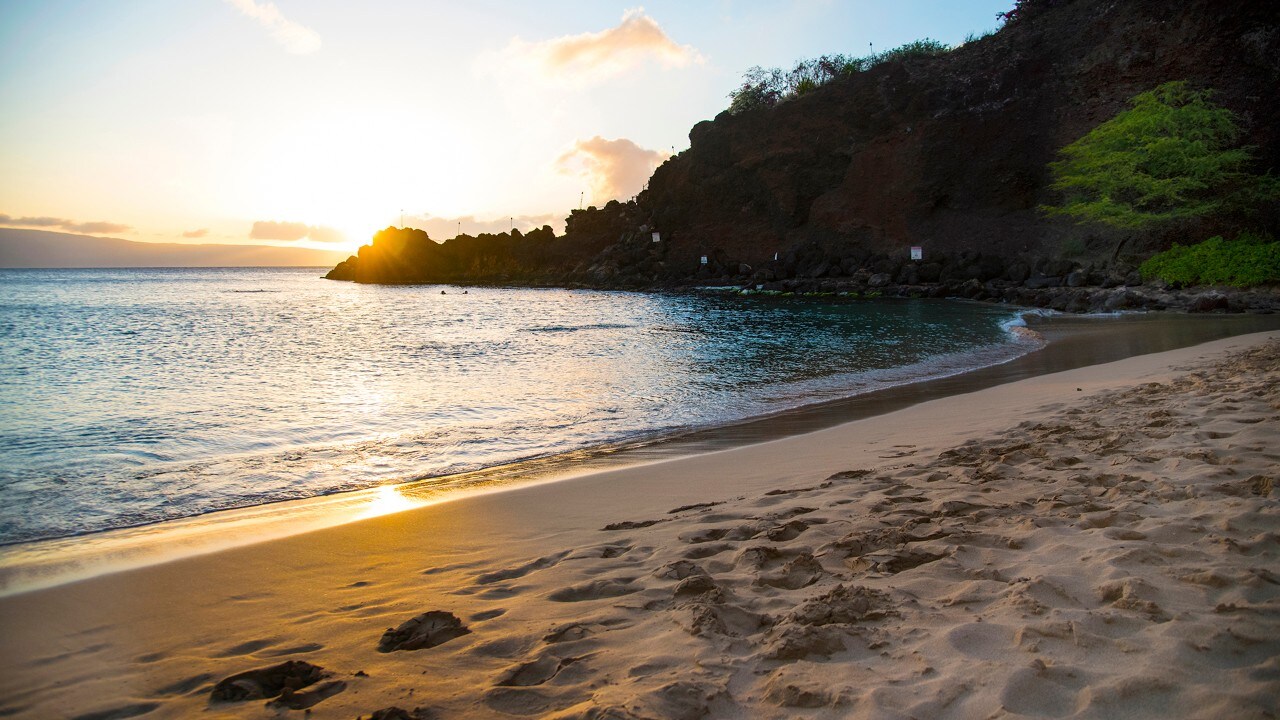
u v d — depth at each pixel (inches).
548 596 144.3
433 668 114.0
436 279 3671.3
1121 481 188.2
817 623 116.3
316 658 121.8
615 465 310.7
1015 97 2016.5
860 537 158.1
